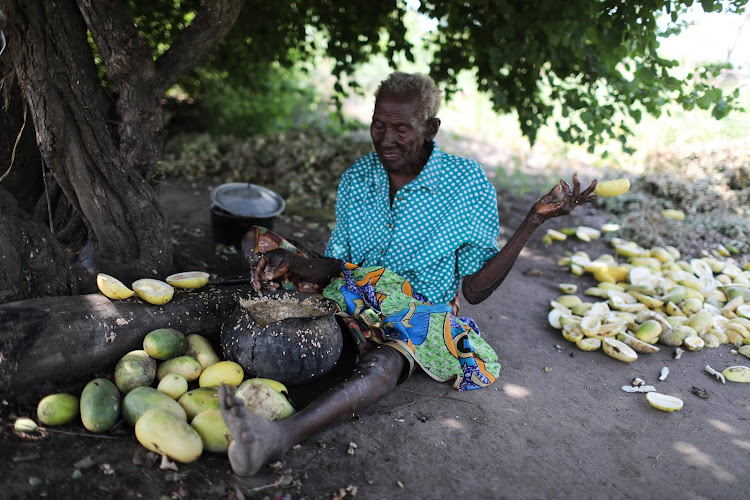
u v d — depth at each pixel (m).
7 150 3.54
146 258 3.42
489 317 4.04
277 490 2.27
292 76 8.53
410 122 2.77
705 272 4.58
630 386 3.31
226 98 7.65
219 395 2.13
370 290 3.06
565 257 5.23
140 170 3.51
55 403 2.46
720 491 2.51
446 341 3.03
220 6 3.37
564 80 4.71
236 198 4.59
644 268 4.49
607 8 3.95
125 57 3.23
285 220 5.58
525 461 2.60
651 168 6.71
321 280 3.27
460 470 2.50
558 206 2.76
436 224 3.04
